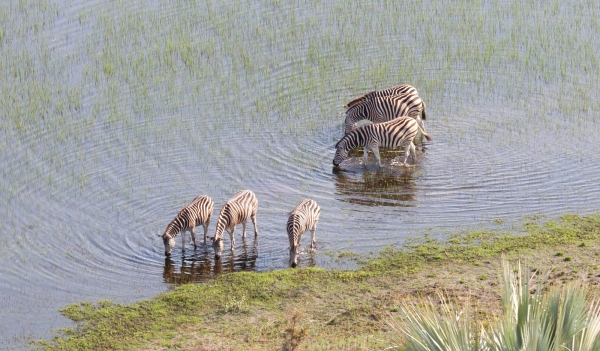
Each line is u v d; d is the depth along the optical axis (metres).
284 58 94.19
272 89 86.56
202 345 46.44
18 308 51.81
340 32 101.00
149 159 72.44
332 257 56.88
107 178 69.00
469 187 66.25
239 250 58.94
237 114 81.25
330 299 51.16
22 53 95.38
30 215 63.41
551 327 29.19
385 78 88.44
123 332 48.72
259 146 74.94
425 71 90.06
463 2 109.69
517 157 70.88
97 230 61.25
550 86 85.19
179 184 67.94
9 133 77.25
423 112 78.25
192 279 55.28
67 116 80.62
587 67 88.75
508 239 57.75
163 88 86.81
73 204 64.94
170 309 50.97
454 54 93.81
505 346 29.64
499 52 93.94
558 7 106.62
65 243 59.62
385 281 53.00
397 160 72.50
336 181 68.69
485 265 54.19
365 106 77.00
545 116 78.75
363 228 60.78
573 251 55.12
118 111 81.88
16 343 48.03
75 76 89.62
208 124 79.19
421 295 50.41
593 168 68.00
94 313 50.84
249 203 59.38
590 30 99.00
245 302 51.25
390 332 45.84
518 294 31.47
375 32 100.88
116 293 53.44
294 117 80.62
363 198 65.50
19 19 105.81
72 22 104.94
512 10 106.31
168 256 57.81
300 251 57.88
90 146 74.88
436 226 60.47
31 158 72.56
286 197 66.00
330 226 61.38
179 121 79.81
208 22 104.62
